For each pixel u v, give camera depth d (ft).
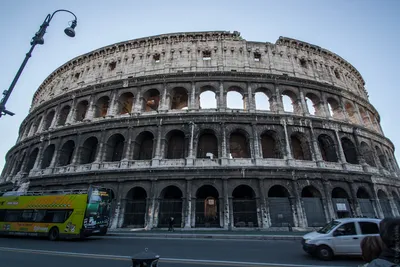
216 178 124.98
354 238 55.26
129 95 167.63
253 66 164.04
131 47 182.19
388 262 12.78
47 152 164.35
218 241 84.64
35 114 199.82
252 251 63.62
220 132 136.77
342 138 153.28
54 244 78.69
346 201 130.41
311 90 163.12
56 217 95.40
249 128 139.44
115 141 153.48
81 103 173.58
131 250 65.46
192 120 139.44
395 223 13.66
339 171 133.18
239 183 124.88
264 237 92.58
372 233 56.24
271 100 153.48
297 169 127.24
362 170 142.82
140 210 130.62
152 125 142.82
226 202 119.65
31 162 172.76
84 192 98.12
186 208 119.65
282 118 141.90
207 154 141.59
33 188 148.15
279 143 138.31
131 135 142.61
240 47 169.99
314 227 118.73
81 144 150.61
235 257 55.47
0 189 174.60
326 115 155.63
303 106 153.17
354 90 193.26
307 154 142.10
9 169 191.83
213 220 129.49
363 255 17.67
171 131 143.95
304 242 58.44
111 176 131.95
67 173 138.41
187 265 47.21
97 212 96.84
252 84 155.74
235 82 155.94
